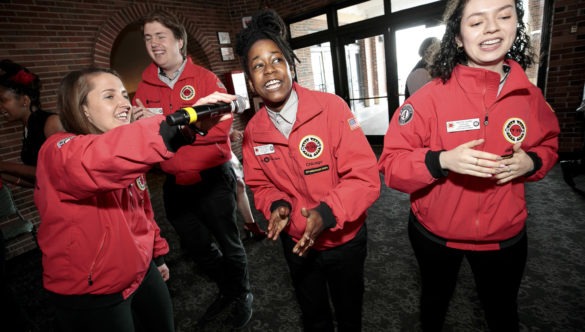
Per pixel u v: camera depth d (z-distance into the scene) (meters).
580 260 1.94
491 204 0.96
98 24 4.09
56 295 0.94
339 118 1.01
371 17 5.17
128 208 1.03
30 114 1.54
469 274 1.95
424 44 2.28
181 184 1.60
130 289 1.01
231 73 5.65
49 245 0.89
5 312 1.65
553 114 1.00
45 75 3.66
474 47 0.88
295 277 1.16
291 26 5.82
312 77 6.60
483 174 0.82
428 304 1.19
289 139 1.03
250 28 0.97
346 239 1.05
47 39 3.66
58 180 0.73
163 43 1.54
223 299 1.88
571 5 3.23
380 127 6.46
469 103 0.95
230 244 1.71
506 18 0.83
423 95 1.02
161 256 1.43
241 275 1.76
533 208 2.65
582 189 2.86
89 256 0.89
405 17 4.62
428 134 1.04
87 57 4.02
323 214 0.88
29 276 2.87
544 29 3.62
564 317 1.54
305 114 0.99
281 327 1.76
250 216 2.75
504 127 0.94
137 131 0.68
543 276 1.84
